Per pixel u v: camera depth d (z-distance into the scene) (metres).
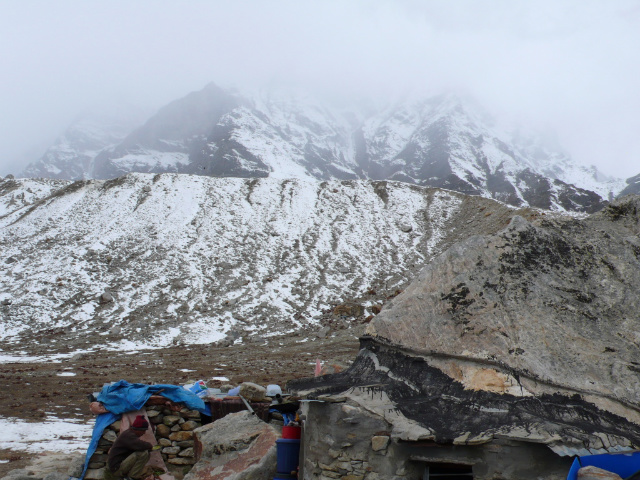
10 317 44.34
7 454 11.12
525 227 8.16
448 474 6.39
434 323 7.52
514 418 6.15
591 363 6.78
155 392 8.94
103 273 53.28
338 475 6.65
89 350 36.62
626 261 7.82
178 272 53.66
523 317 7.21
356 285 52.66
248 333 41.84
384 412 6.62
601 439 5.83
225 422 8.48
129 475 8.16
